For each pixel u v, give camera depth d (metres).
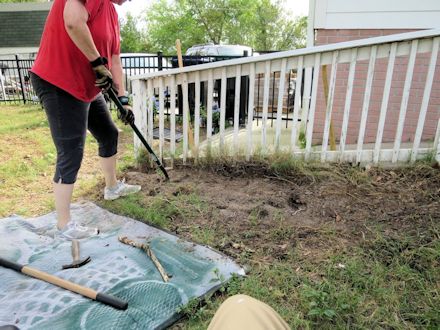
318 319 1.78
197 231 2.62
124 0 2.60
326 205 2.96
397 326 1.73
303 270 2.17
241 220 2.77
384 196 3.05
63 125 2.36
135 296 1.93
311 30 4.52
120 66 2.78
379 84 4.36
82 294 1.93
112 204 3.09
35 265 2.25
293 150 3.69
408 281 2.03
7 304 1.87
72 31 2.08
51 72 2.26
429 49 3.19
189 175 3.71
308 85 4.53
